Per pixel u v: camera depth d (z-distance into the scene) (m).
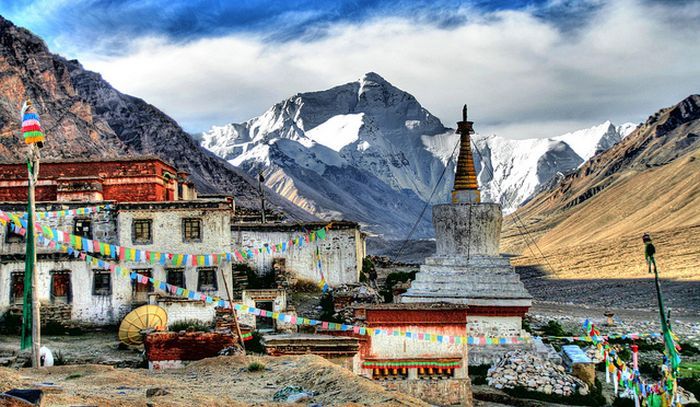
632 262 149.50
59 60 173.75
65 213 54.38
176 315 51.09
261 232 65.12
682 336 73.00
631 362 55.44
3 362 39.88
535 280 151.50
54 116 138.00
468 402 39.09
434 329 39.25
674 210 193.25
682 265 135.50
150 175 62.31
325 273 65.38
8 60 137.50
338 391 26.17
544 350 52.06
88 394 22.83
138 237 55.16
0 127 118.12
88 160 62.16
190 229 55.56
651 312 96.12
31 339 32.78
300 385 27.55
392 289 66.25
